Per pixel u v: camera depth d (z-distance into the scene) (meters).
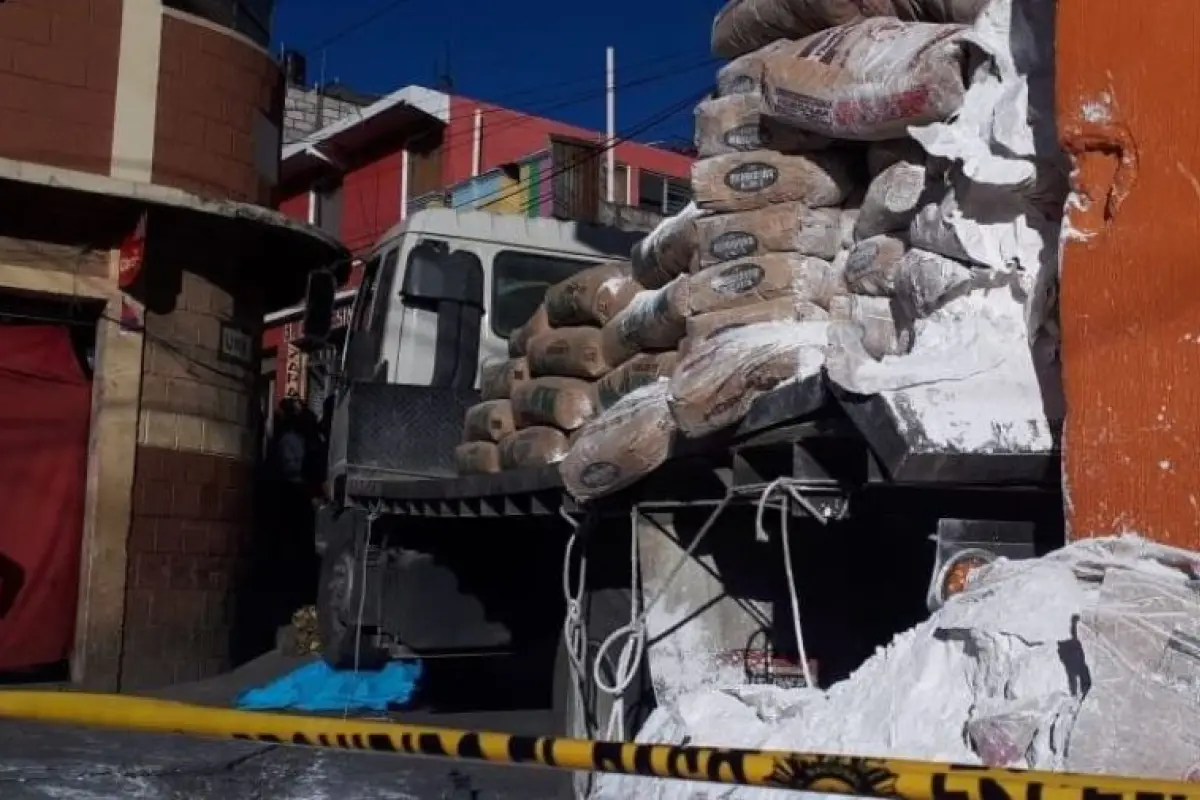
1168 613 2.85
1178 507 3.07
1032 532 3.81
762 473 4.48
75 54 10.39
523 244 8.99
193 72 10.98
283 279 12.32
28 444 10.50
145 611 10.79
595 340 6.00
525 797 6.63
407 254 8.73
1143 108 3.27
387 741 2.51
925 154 4.11
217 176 11.13
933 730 3.31
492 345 8.72
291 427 13.26
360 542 8.14
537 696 8.23
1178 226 3.17
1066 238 3.38
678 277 5.20
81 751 7.88
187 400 11.12
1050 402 3.56
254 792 6.86
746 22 5.04
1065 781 1.99
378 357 8.62
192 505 11.14
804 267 4.62
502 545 7.75
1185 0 3.22
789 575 4.31
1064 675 3.04
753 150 4.74
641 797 4.24
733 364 4.26
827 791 2.13
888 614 4.70
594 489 4.97
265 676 11.12
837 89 4.22
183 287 11.10
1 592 10.30
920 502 4.12
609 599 5.45
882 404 3.58
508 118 24.45
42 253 10.44
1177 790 1.94
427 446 8.13
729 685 4.66
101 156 10.47
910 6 4.49
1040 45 3.69
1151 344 3.18
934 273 3.84
